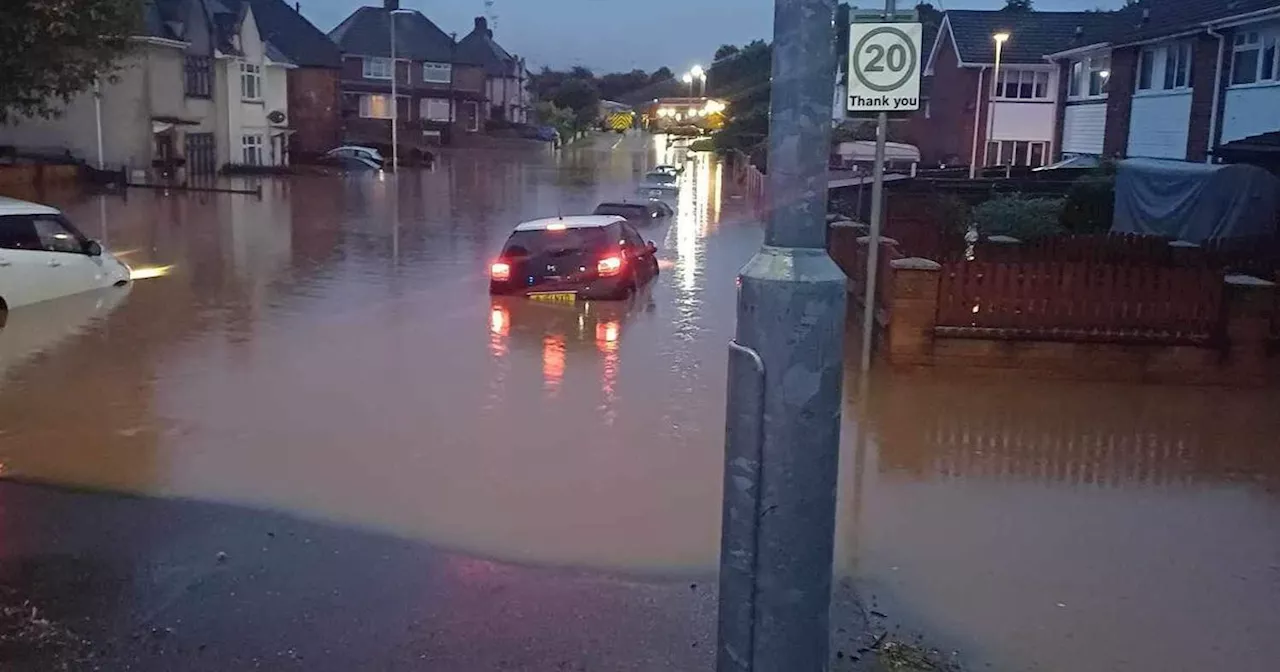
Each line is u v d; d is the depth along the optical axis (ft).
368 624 18.75
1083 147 127.65
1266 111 84.48
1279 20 82.94
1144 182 76.54
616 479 26.68
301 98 211.00
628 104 335.47
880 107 32.01
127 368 38.01
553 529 23.34
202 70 165.68
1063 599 20.06
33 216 51.62
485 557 21.74
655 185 144.77
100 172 131.85
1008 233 77.51
